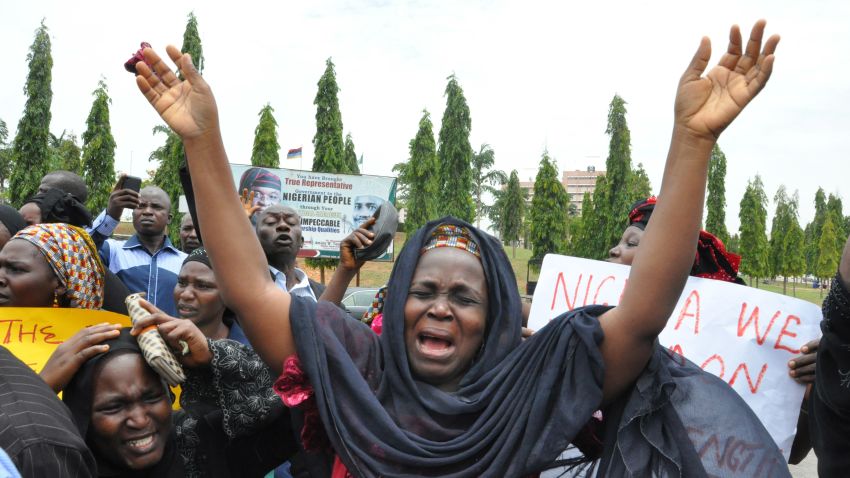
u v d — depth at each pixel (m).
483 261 1.86
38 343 2.36
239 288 1.73
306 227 18.30
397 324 1.78
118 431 1.84
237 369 2.02
